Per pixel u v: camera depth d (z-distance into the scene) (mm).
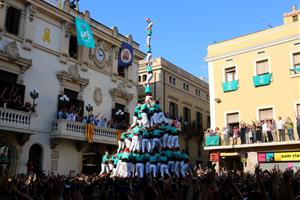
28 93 20250
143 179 13305
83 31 23344
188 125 35781
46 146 20781
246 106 24031
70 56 23844
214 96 25797
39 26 21594
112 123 25016
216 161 23812
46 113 21109
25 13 20734
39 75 21078
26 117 19078
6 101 18422
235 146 22719
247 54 24656
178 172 15266
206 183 6680
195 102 39656
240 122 24062
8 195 6234
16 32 20297
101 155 24781
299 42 22344
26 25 20625
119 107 27484
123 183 13344
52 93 21750
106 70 26297
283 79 22703
